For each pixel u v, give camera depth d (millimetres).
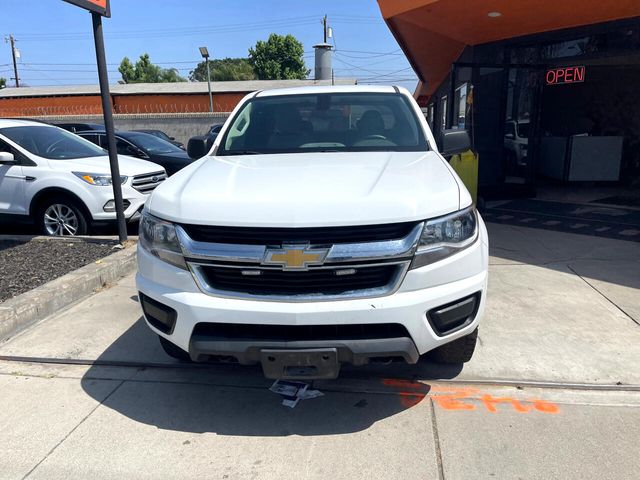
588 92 14258
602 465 2668
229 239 2750
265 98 4594
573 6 8141
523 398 3295
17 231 8398
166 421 3104
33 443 2896
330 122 4238
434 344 2840
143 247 3094
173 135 25094
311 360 2701
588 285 5266
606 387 3391
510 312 4582
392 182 2977
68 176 7047
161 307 2945
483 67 10258
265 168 3408
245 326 2754
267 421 3092
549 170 13273
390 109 4312
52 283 4980
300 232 2674
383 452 2791
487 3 8070
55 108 32031
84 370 3713
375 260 2668
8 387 3480
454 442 2865
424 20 9484
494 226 8172
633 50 8734
